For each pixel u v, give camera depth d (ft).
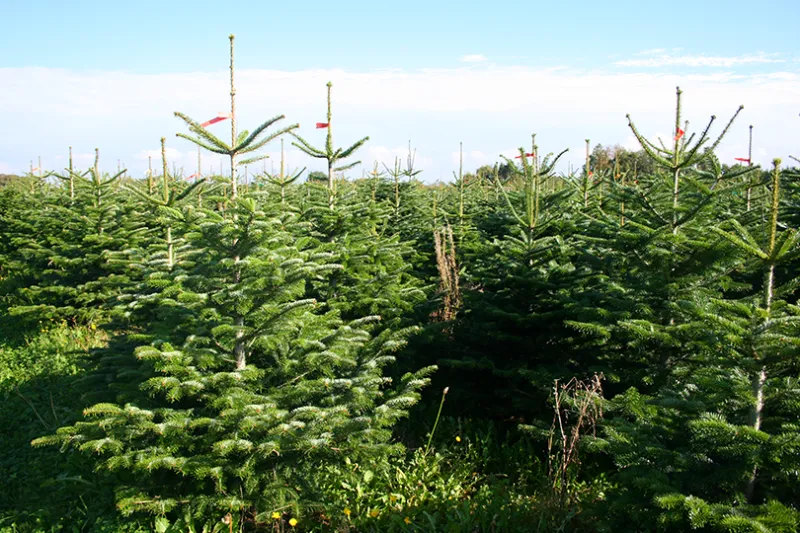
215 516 16.14
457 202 46.26
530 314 21.50
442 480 18.95
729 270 18.98
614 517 13.58
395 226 39.40
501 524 16.38
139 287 21.24
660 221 21.30
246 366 17.33
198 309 17.58
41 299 35.70
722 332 12.57
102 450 15.37
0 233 50.80
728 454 12.15
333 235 29.71
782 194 35.53
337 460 16.92
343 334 18.48
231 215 19.66
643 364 20.59
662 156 22.62
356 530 16.60
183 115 17.37
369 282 26.04
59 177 46.32
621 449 13.64
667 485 12.14
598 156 69.31
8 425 23.72
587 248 25.11
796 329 12.16
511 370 21.66
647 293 19.94
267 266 17.20
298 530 16.49
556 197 28.53
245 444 14.94
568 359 22.29
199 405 17.40
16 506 18.25
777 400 12.44
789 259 12.28
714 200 19.85
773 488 12.17
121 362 18.98
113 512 17.34
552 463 19.48
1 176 102.63
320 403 17.51
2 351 31.99
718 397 12.81
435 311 26.81
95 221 37.14
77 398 25.90
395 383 23.91
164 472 16.44
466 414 23.89
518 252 23.63
